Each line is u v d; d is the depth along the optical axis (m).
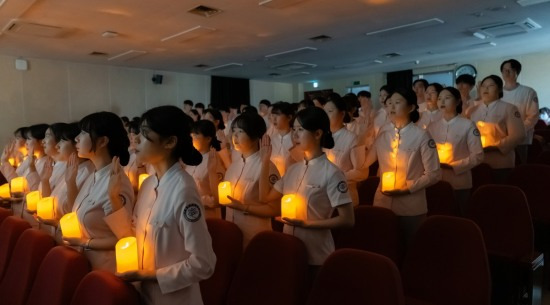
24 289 1.88
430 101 3.66
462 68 9.18
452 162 2.84
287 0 4.18
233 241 2.01
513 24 5.46
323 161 1.91
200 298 1.50
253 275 1.80
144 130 1.35
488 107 3.28
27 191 3.12
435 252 1.83
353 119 4.05
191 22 4.93
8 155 4.10
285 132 3.40
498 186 2.29
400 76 10.16
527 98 3.62
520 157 3.69
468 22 5.32
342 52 7.25
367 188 2.96
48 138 2.55
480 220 2.30
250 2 4.24
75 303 1.45
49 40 5.82
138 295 1.40
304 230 1.91
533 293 1.98
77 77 8.05
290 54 7.27
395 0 4.30
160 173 1.43
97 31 5.29
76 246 1.80
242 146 2.39
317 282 1.53
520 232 2.17
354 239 2.21
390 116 2.54
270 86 11.98
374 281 1.40
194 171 2.86
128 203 1.70
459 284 1.73
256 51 6.93
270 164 2.24
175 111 1.38
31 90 7.51
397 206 2.43
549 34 6.22
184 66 8.58
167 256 1.35
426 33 5.90
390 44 6.65
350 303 1.44
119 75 8.66
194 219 1.32
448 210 2.59
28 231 2.06
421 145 2.38
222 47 6.52
